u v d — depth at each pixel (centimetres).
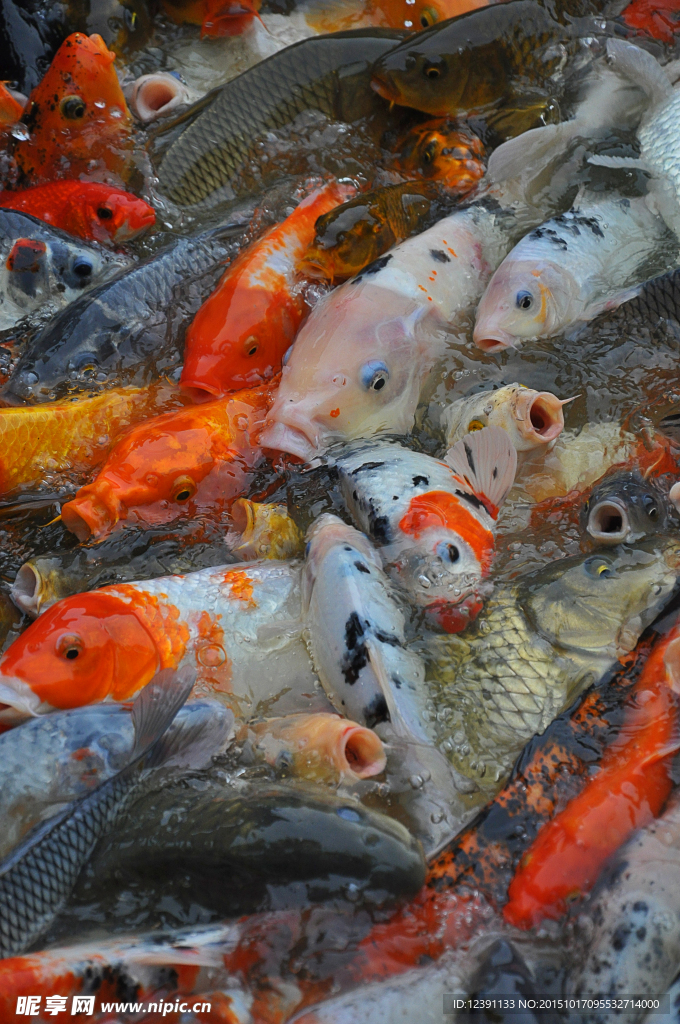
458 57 418
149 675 365
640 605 368
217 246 408
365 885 344
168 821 349
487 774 357
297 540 379
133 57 443
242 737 360
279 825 345
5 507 386
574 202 407
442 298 396
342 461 383
